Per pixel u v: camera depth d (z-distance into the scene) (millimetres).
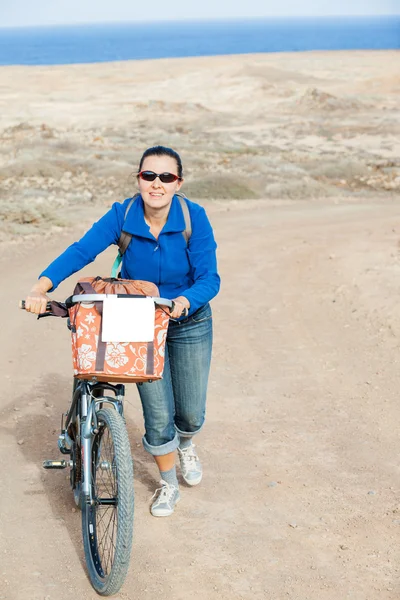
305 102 59375
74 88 70750
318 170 31062
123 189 24750
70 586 4164
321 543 4621
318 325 9641
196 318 4594
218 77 77250
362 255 13789
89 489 4062
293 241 16344
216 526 4805
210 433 6328
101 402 4250
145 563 4375
